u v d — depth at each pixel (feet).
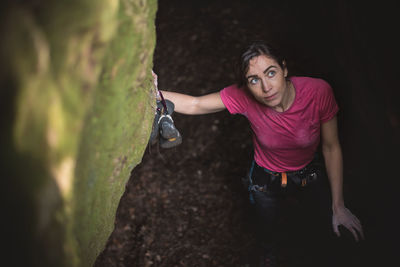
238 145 12.31
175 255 9.89
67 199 2.92
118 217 10.64
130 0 3.50
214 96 6.55
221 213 10.75
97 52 3.02
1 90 2.40
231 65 14.73
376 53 9.70
